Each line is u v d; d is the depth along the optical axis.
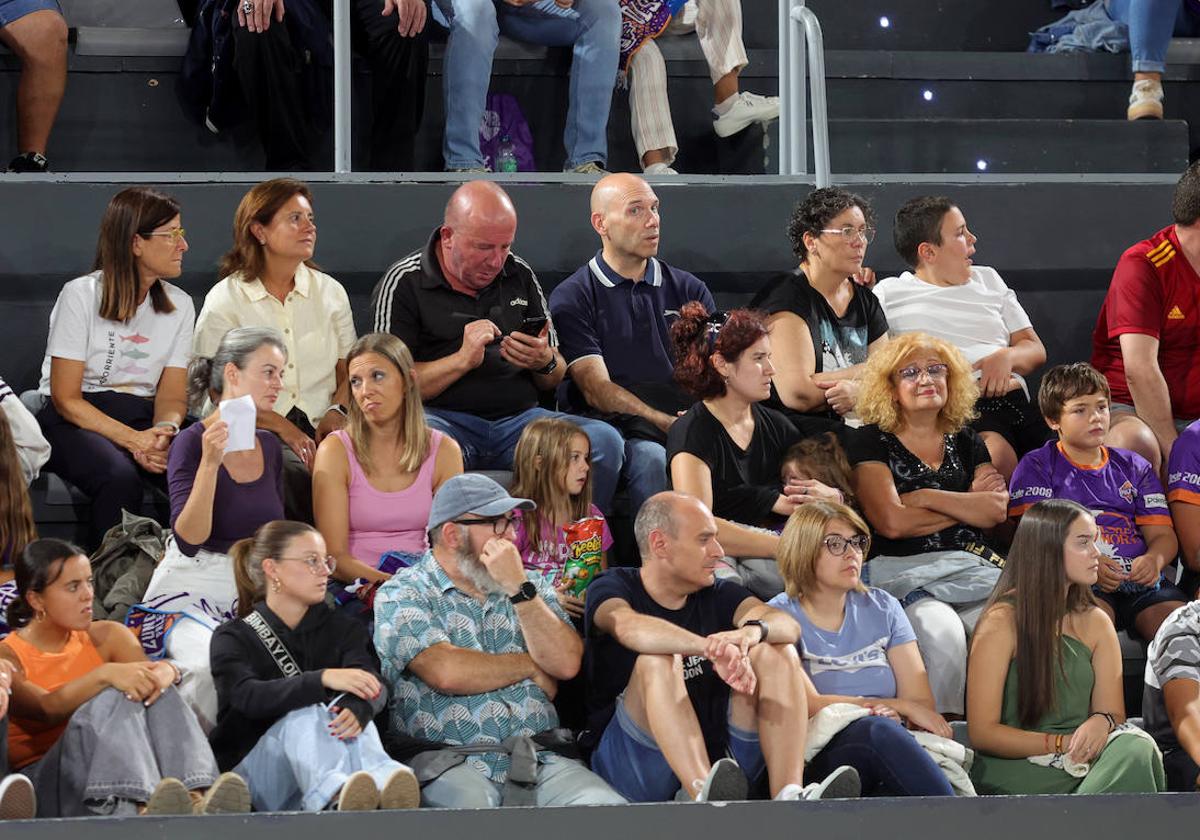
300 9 19.83
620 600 13.68
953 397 16.25
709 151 22.33
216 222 18.23
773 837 12.05
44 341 17.89
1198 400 18.23
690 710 13.20
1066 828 12.48
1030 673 13.95
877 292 18.55
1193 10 23.84
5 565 14.28
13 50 19.81
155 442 15.95
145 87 20.95
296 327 16.97
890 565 15.66
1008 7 24.89
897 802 12.29
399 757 13.27
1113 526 16.14
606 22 20.42
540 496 15.19
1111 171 22.45
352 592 14.55
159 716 12.45
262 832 11.40
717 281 19.36
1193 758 13.73
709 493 15.70
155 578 14.34
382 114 20.12
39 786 12.24
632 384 17.58
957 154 22.20
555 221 19.02
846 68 22.91
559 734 13.47
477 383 16.88
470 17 19.78
